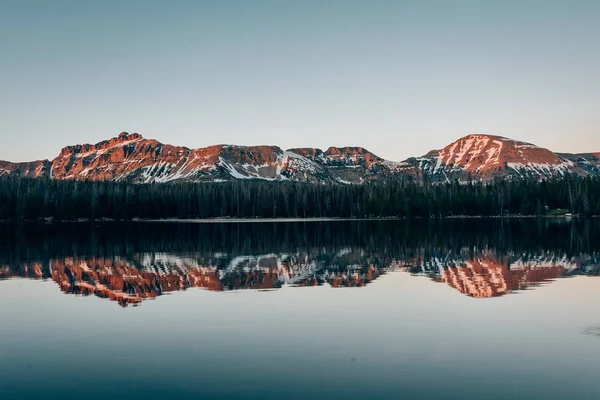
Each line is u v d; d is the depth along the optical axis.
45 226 139.25
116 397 16.97
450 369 19.22
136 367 19.75
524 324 25.61
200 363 20.11
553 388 17.42
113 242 80.44
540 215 187.00
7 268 48.94
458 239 79.94
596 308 29.09
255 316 27.77
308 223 154.50
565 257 54.03
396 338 23.28
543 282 38.25
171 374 18.95
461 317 27.16
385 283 38.41
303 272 44.84
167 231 112.44
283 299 32.47
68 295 34.72
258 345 22.36
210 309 29.66
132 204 183.00
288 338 23.41
